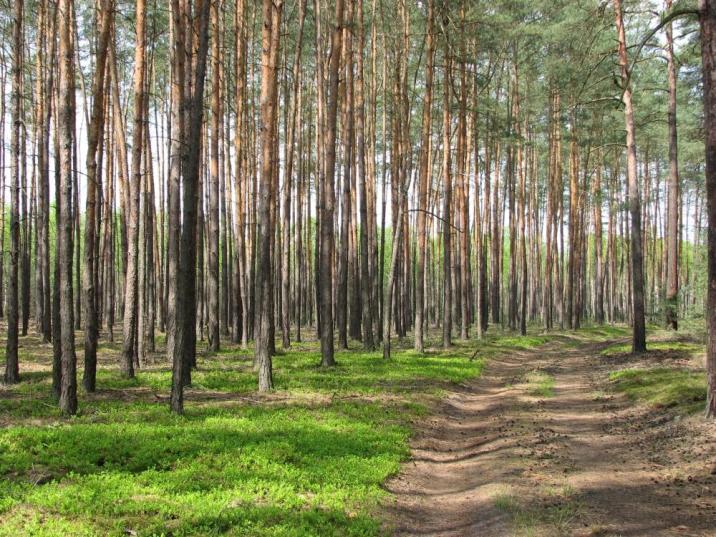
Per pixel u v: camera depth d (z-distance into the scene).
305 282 45.34
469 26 25.95
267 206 14.54
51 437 8.77
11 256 14.04
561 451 9.69
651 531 6.20
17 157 13.98
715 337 10.17
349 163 24.88
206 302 32.88
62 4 10.57
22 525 5.76
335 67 19.66
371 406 12.84
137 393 13.38
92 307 13.27
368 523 6.39
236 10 22.95
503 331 39.53
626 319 58.25
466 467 9.34
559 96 34.81
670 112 24.03
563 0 25.05
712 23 9.95
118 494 6.74
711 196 10.14
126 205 18.77
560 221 45.41
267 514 6.32
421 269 24.33
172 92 18.05
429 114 23.98
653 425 10.98
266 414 11.40
